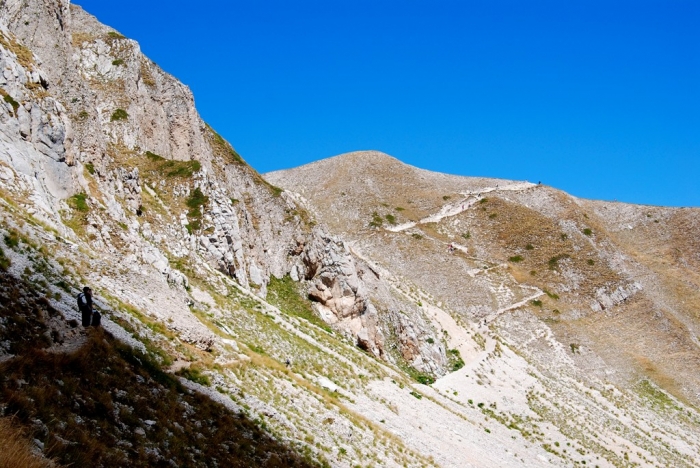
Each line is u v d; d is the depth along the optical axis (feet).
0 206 98.53
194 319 116.16
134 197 168.96
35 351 65.31
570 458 197.67
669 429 281.74
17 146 117.91
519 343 352.08
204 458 68.90
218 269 189.06
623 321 419.74
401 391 180.55
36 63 136.77
